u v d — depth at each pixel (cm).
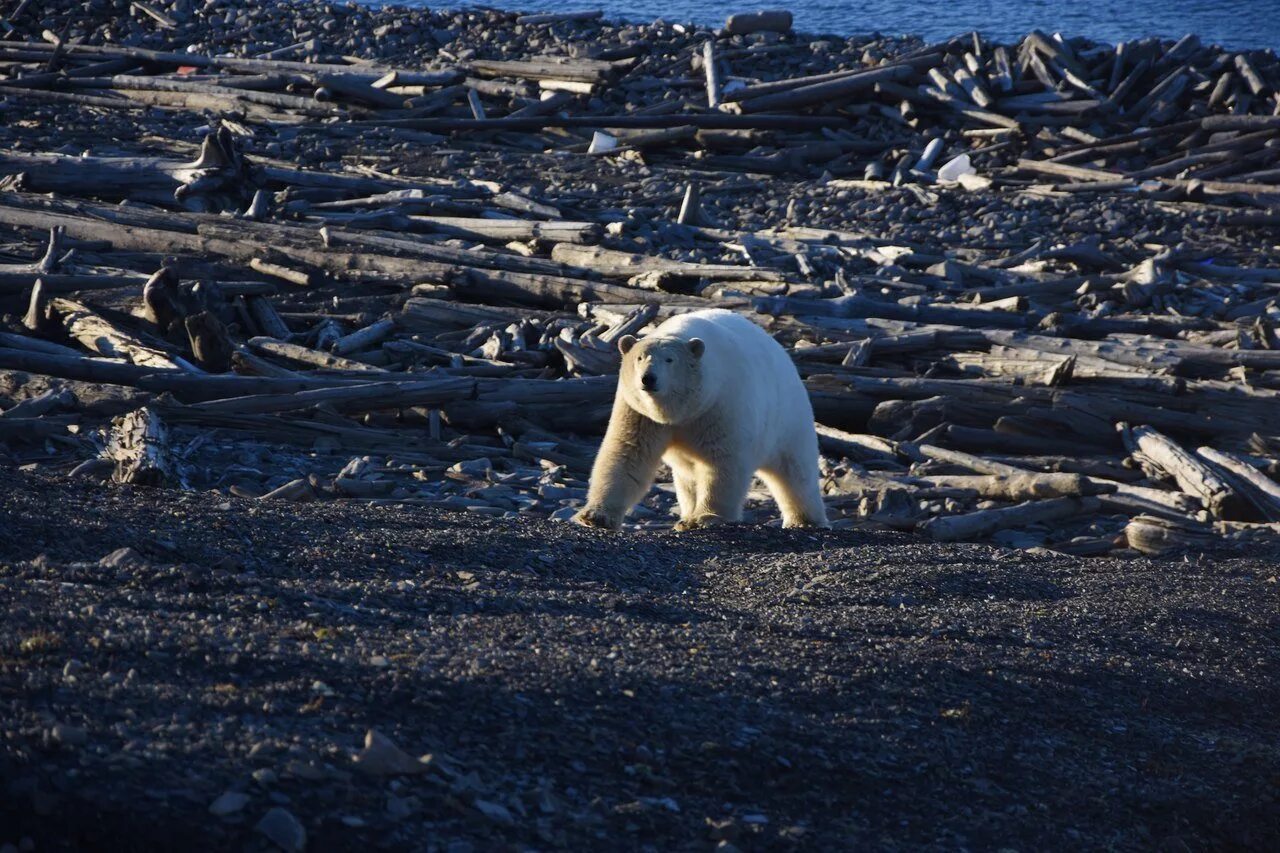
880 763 860
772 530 1552
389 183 4278
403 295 3138
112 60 6412
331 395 2222
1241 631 1348
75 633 779
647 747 798
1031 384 2631
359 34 7200
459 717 773
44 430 1916
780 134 5662
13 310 2702
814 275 3534
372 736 693
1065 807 885
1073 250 3881
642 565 1347
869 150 5525
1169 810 924
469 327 2944
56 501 1216
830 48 6694
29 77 5906
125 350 2388
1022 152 5438
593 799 730
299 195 4103
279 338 2736
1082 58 6153
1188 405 2528
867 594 1302
